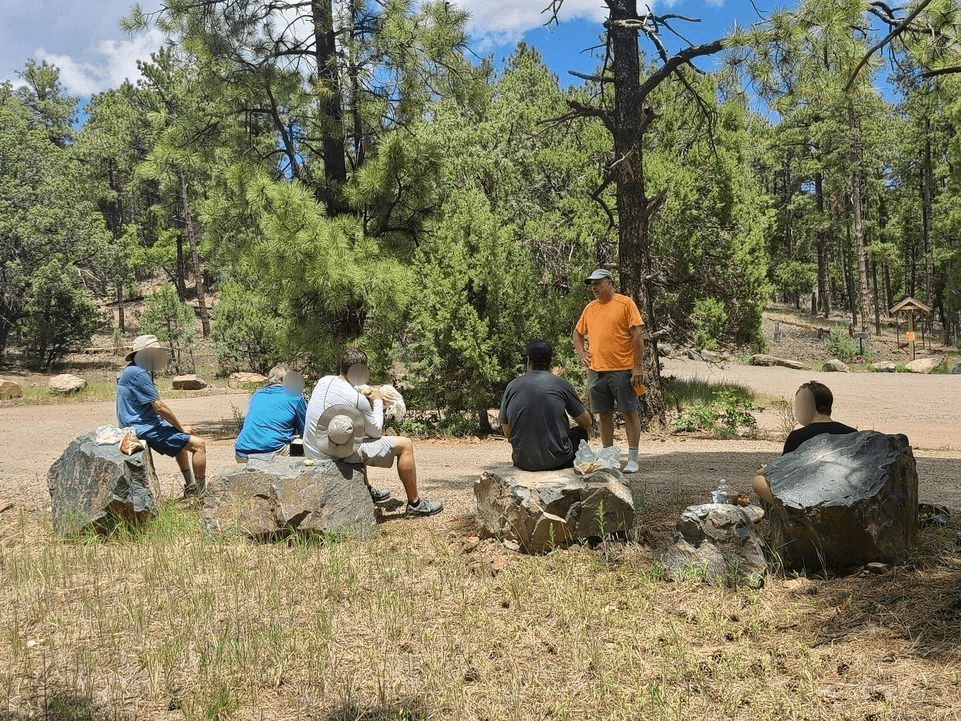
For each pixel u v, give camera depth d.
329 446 5.82
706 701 3.18
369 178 13.15
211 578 4.86
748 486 6.93
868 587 4.14
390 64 13.10
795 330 42.19
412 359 13.23
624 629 3.93
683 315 18.73
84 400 22.22
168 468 9.22
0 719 3.15
